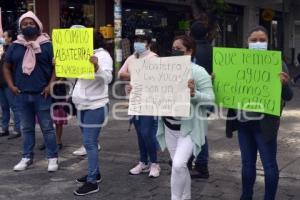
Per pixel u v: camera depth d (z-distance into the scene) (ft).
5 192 19.08
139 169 21.30
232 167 21.98
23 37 20.88
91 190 18.72
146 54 20.25
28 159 22.29
